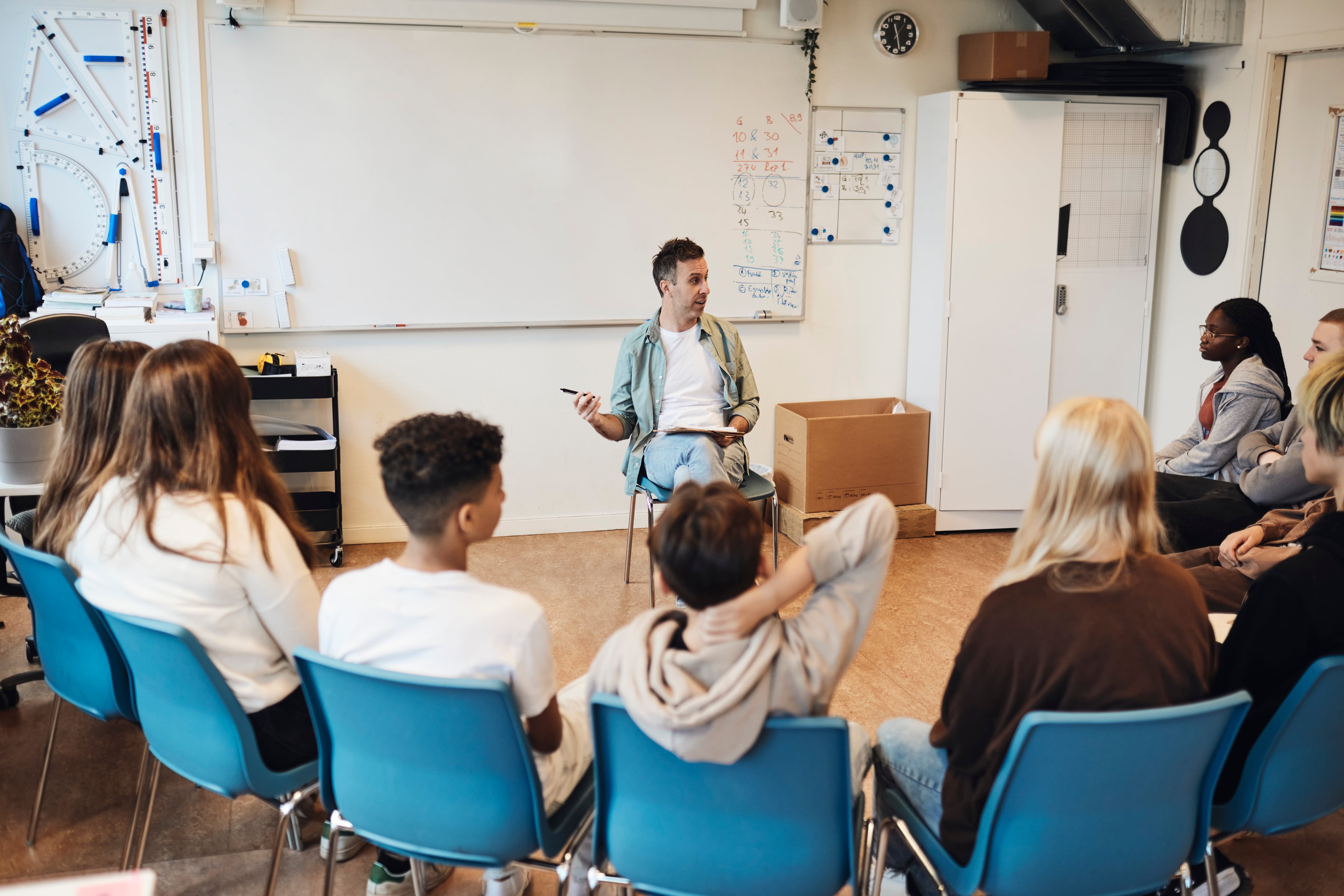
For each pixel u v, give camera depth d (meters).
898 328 4.83
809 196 4.59
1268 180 4.25
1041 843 1.52
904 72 4.59
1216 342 3.27
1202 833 1.60
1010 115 4.38
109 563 1.84
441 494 1.54
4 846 2.32
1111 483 1.52
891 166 4.65
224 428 1.86
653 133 4.38
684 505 1.45
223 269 4.15
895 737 1.83
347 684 1.58
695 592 1.44
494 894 2.01
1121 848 1.54
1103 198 4.53
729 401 3.77
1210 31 4.21
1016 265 4.50
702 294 3.64
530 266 4.39
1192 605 1.55
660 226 4.46
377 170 4.18
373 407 4.39
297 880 2.23
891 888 1.97
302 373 4.09
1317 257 4.06
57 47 3.94
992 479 4.66
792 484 4.55
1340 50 3.89
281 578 1.84
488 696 1.51
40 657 2.18
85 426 2.07
